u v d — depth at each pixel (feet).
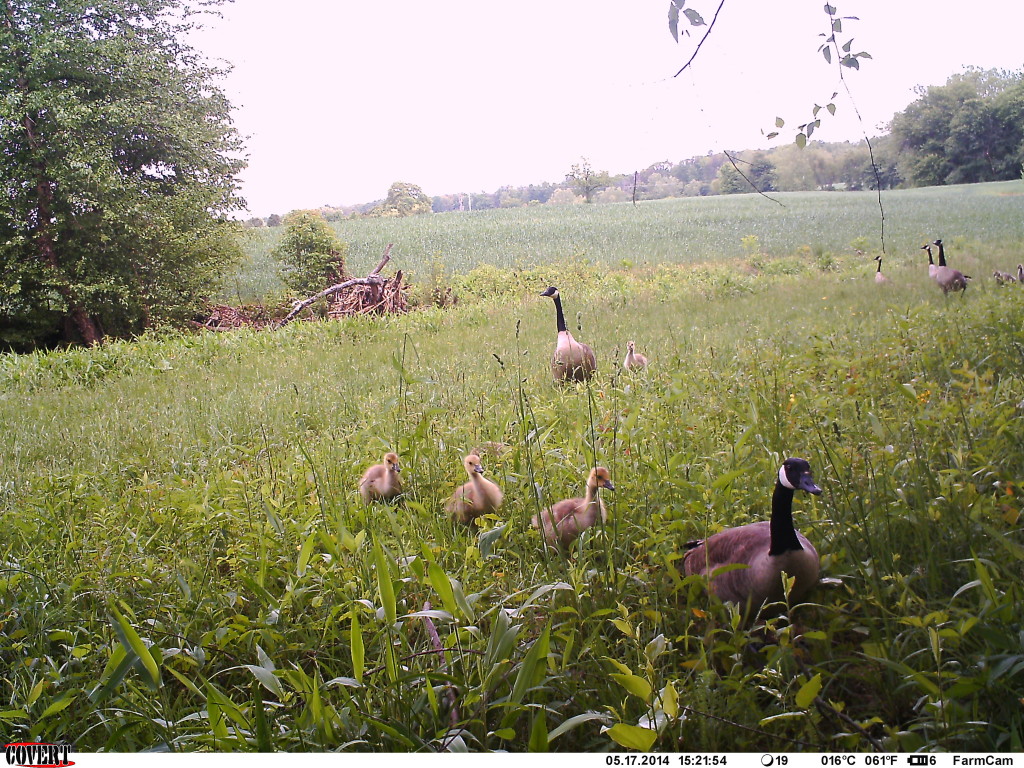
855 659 11.43
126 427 33.78
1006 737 9.29
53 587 15.71
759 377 26.32
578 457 20.52
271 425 31.58
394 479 20.76
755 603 12.45
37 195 79.41
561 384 32.68
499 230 178.70
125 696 12.14
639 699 10.84
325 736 10.28
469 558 15.06
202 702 13.15
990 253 87.81
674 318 54.34
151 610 14.84
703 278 84.74
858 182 182.09
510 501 18.92
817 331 38.14
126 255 83.20
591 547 15.31
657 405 23.79
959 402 18.85
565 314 63.31
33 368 54.19
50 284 78.54
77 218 79.15
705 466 17.90
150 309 85.71
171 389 43.86
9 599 15.61
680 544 15.15
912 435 16.55
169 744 10.47
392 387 36.70
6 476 27.04
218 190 90.99
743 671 11.80
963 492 14.02
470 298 86.12
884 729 10.15
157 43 87.30
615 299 70.79
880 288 59.11
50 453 31.45
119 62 78.84
